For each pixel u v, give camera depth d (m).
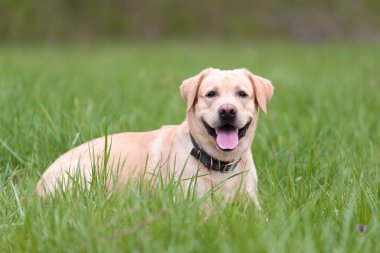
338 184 4.87
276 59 20.09
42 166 5.76
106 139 4.77
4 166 5.83
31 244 3.70
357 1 39.75
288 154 5.90
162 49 26.86
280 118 8.02
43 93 8.80
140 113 7.95
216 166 4.93
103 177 4.70
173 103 8.86
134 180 4.75
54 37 34.94
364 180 4.99
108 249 3.51
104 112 7.37
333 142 6.56
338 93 10.32
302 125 7.38
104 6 37.47
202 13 37.09
